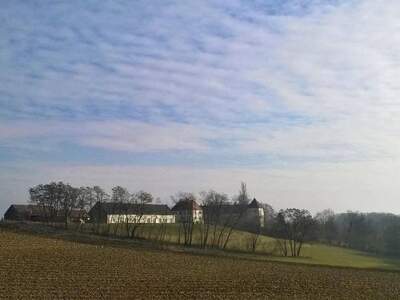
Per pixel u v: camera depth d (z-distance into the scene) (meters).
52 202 175.00
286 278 72.00
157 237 142.00
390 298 58.19
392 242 179.38
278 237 164.12
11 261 70.38
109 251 92.00
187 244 133.62
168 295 52.06
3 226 125.94
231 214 168.25
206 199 183.62
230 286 60.84
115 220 165.75
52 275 60.81
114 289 53.72
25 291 49.53
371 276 82.62
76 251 86.88
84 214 175.62
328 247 166.12
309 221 158.25
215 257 101.81
